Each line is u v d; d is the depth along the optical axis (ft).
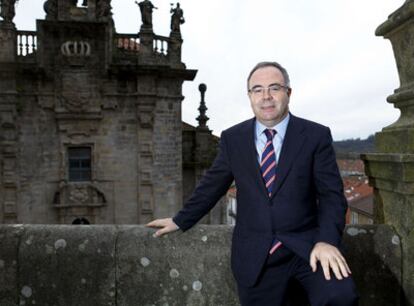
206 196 10.44
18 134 69.97
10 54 67.36
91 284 11.14
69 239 11.34
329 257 8.11
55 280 11.11
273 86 9.12
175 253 11.24
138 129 73.97
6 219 69.36
